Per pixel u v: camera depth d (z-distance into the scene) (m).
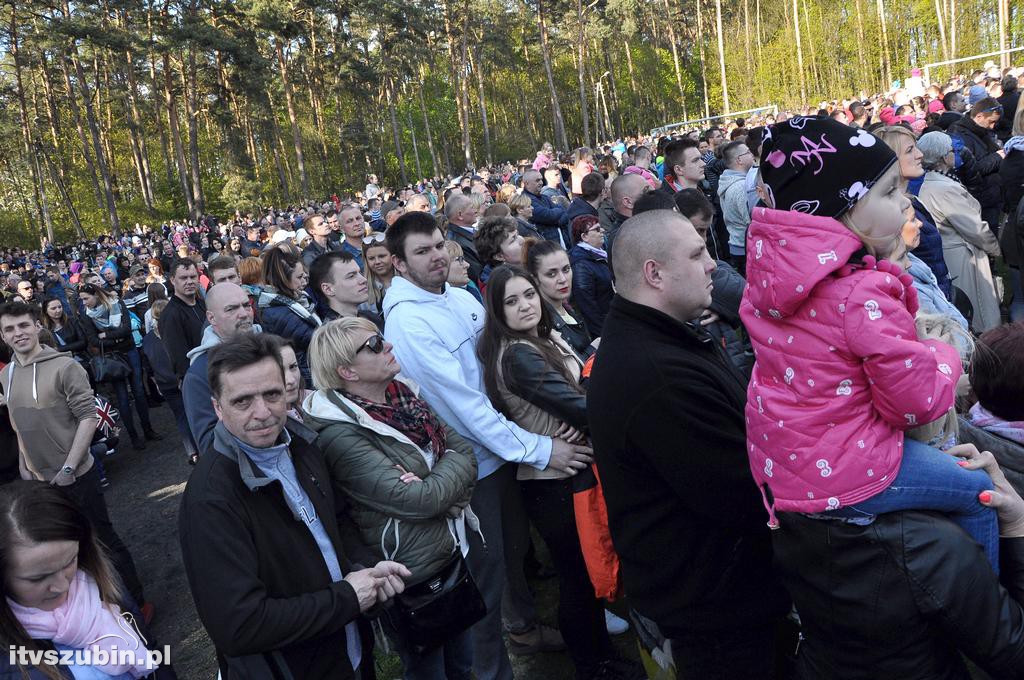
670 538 1.93
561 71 73.81
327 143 63.09
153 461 7.17
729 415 1.83
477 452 2.88
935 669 1.47
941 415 1.33
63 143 50.84
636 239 1.93
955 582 1.37
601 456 2.00
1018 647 1.41
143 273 9.14
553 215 7.33
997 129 9.12
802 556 1.52
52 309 7.56
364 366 2.44
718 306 3.20
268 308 4.56
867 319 1.32
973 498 1.44
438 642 2.43
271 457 2.05
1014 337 1.79
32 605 1.79
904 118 9.95
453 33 55.94
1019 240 4.28
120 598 2.02
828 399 1.39
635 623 2.44
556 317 3.59
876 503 1.39
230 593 1.89
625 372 1.89
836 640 1.52
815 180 1.36
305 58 56.34
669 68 69.06
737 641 1.94
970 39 32.84
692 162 5.64
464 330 3.01
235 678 2.07
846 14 38.34
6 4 37.81
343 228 6.59
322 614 2.00
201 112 51.53
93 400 4.10
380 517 2.40
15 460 4.20
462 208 5.36
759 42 42.50
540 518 2.82
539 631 3.24
